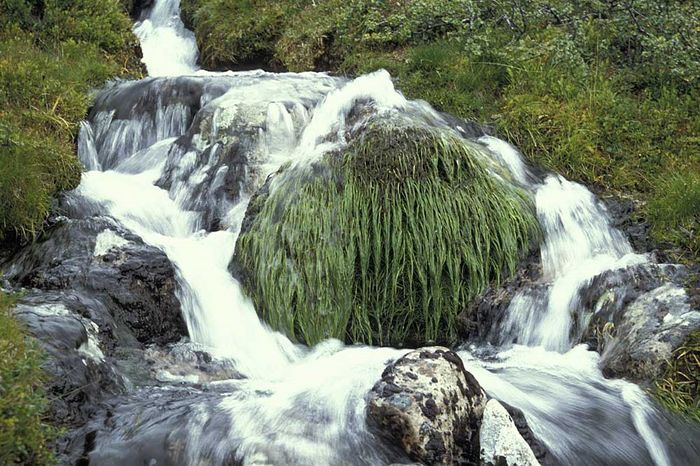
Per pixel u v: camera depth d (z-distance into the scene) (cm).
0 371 414
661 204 681
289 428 451
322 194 649
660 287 580
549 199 695
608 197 722
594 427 480
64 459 420
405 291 626
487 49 889
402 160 657
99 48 1053
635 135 768
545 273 646
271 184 681
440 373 459
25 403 405
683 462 473
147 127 855
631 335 555
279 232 639
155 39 1301
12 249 653
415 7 966
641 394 508
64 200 705
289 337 612
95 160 845
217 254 665
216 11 1228
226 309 617
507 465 423
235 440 438
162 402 478
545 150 764
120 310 575
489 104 838
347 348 609
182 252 653
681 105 796
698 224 657
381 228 632
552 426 476
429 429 437
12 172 662
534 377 541
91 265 593
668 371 514
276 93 834
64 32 1037
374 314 624
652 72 838
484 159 702
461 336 629
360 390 489
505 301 624
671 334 531
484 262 636
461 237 636
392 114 713
